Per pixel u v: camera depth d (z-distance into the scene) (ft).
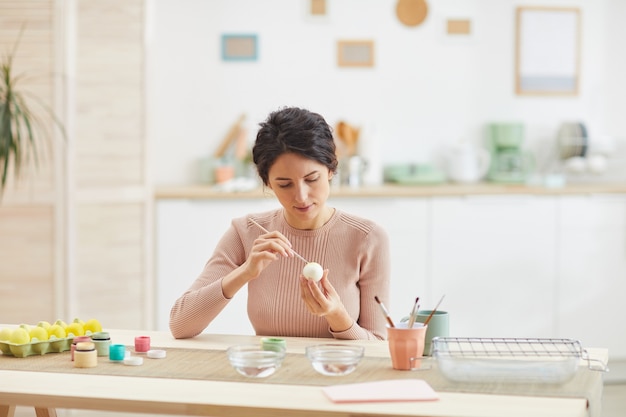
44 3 14.71
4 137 13.41
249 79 17.79
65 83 14.85
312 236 8.69
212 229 16.24
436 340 7.23
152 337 8.30
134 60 15.62
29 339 7.52
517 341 7.27
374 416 5.86
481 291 16.74
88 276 15.47
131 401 6.21
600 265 16.98
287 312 8.59
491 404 6.04
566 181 18.42
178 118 17.75
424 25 18.07
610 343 17.07
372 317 8.67
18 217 14.96
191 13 17.65
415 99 18.16
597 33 18.48
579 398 6.17
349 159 17.42
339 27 17.90
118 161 15.61
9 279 15.05
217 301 8.10
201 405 6.10
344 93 17.98
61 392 6.38
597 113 18.58
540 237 16.80
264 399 6.18
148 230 15.93
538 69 18.35
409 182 17.43
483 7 18.17
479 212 16.66
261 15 17.72
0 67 14.76
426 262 16.61
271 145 7.93
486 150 18.33
